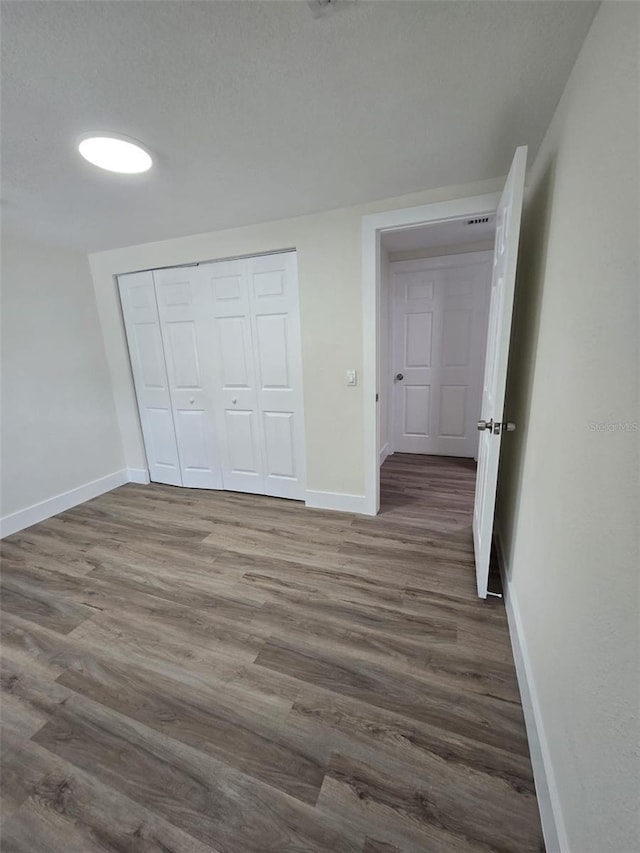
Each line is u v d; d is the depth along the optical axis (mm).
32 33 881
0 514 2445
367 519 2518
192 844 907
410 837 900
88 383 2996
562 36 941
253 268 2502
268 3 835
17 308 2506
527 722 1122
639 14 645
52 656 1477
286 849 892
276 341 2598
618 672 625
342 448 2543
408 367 3791
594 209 847
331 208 2115
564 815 811
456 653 1420
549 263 1258
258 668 1390
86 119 1235
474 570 1927
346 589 1810
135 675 1381
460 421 3750
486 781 1006
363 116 1271
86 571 2029
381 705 1229
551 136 1298
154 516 2680
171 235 2516
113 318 2998
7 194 1779
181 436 3133
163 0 817
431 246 3363
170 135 1346
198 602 1760
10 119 1213
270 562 2059
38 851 910
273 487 2934
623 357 668
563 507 965
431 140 1433
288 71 1049
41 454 2682
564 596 918
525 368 1590
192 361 2893
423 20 893
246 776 1044
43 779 1056
